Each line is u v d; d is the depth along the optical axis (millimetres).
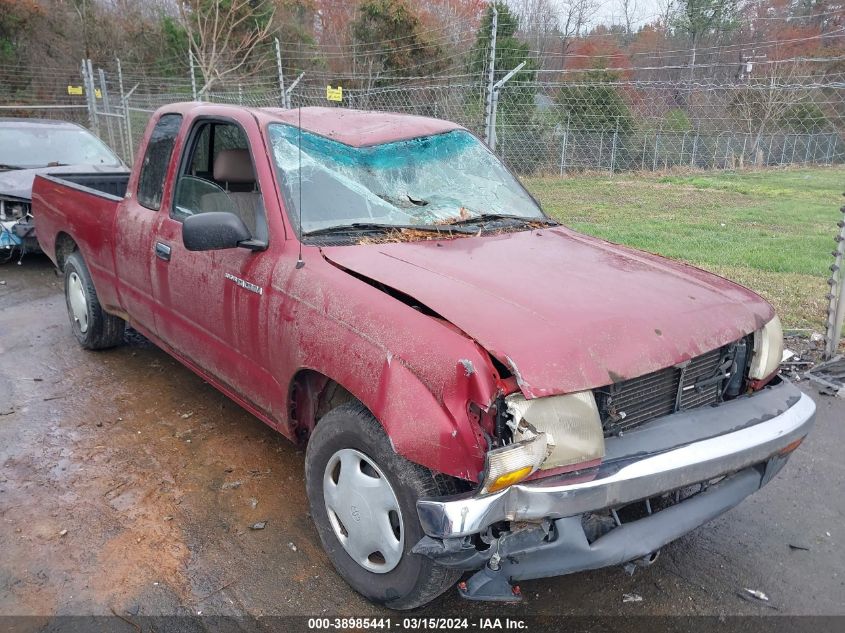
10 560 2984
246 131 3498
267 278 3098
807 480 3846
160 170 4176
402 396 2314
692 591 2947
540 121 18594
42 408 4480
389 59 19703
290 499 3518
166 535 3189
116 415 4410
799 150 22359
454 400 2211
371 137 3742
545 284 2768
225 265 3373
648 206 15328
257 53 19375
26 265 8453
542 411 2182
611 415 2379
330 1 21781
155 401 4621
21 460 3826
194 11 19469
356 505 2656
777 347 2943
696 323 2664
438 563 2240
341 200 3342
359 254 2988
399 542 2523
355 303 2650
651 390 2547
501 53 16031
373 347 2486
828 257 9258
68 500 3449
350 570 2775
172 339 4070
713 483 2682
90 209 4895
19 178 8258
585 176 20469
